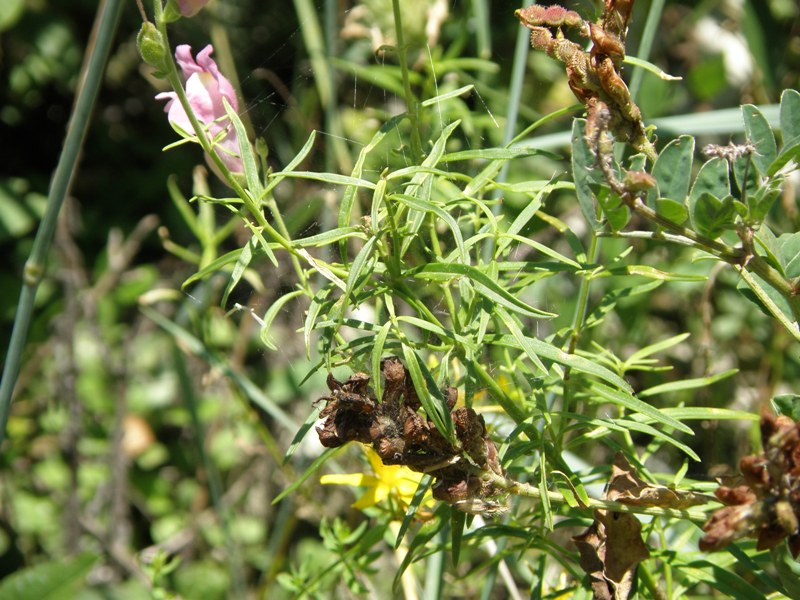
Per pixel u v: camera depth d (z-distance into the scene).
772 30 0.83
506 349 0.46
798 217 0.70
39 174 1.43
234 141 0.43
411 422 0.38
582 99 0.39
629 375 0.81
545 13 0.39
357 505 0.48
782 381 0.79
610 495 0.41
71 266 0.98
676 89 0.95
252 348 1.08
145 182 1.41
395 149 0.50
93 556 0.47
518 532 0.44
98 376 1.14
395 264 0.39
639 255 0.71
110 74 1.41
